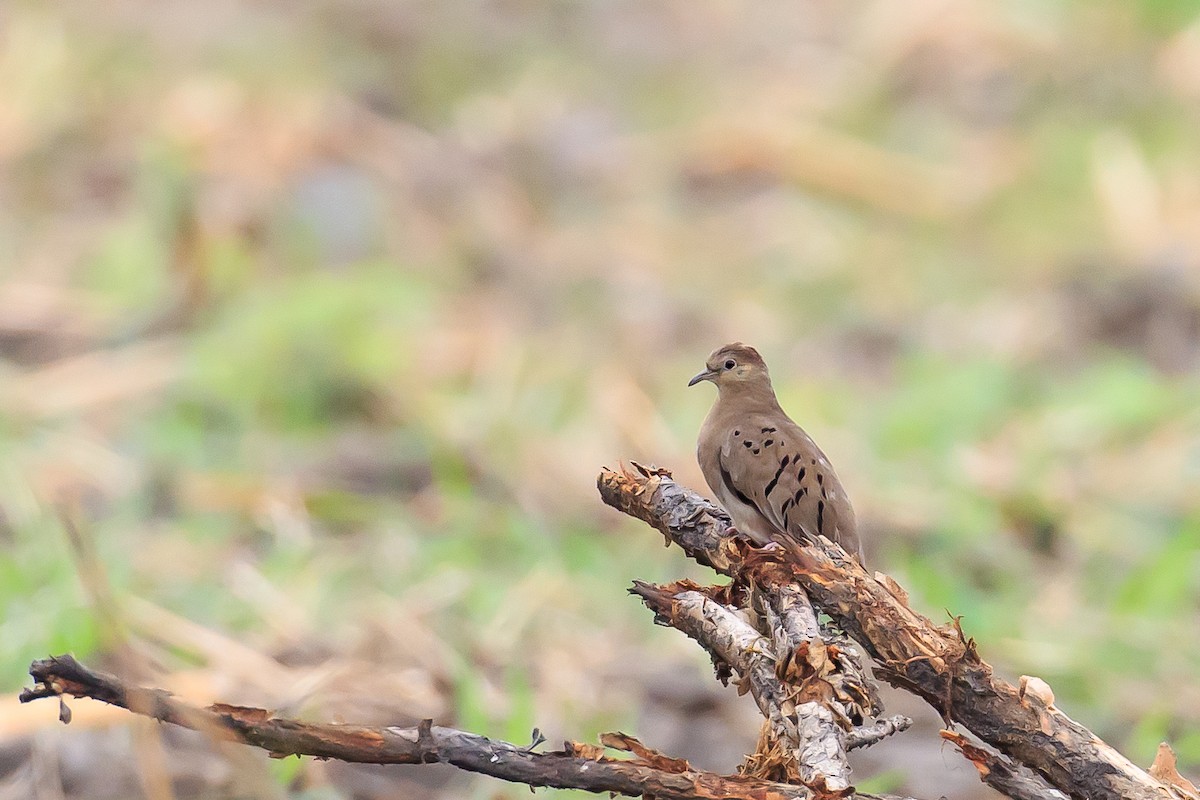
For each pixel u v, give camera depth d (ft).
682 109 79.00
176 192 62.03
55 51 77.56
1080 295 59.31
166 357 54.70
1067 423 50.29
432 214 66.64
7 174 70.13
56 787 30.71
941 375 53.36
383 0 87.45
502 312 59.62
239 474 47.06
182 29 82.43
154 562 42.01
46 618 36.24
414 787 31.73
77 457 47.47
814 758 21.44
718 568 25.48
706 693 35.94
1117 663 37.37
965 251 65.46
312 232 63.00
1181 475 46.73
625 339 57.36
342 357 52.39
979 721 22.36
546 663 36.52
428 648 36.47
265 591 39.88
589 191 71.36
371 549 42.78
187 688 33.99
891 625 22.77
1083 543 44.21
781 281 63.46
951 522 44.47
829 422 52.13
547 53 85.61
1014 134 73.67
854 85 77.82
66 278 61.72
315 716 32.89
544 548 42.39
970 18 79.92
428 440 48.98
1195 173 68.18
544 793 30.48
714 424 30.07
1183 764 33.55
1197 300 57.67
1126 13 78.64
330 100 73.92
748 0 92.79
